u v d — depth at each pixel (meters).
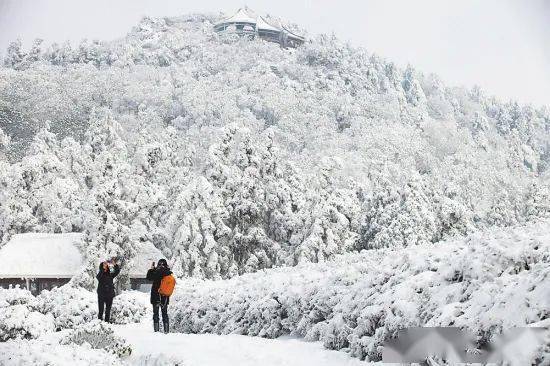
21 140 142.50
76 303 22.12
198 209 55.16
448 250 10.77
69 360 9.41
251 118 174.50
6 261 59.66
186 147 89.06
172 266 54.38
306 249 53.31
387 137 161.25
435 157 164.88
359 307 10.77
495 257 8.37
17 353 9.07
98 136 86.88
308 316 12.92
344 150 150.88
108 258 55.12
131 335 15.60
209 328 17.48
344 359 10.02
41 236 62.91
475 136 188.12
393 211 66.44
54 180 80.00
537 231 9.66
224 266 55.47
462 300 8.12
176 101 184.12
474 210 114.00
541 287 6.63
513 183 152.12
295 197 60.03
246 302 15.98
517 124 198.00
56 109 158.38
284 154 144.38
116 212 57.78
